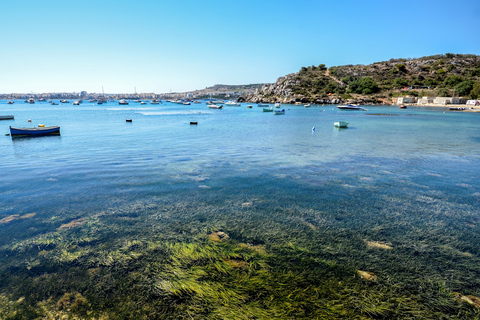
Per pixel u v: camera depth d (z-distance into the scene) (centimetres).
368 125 3544
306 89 13088
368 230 635
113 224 663
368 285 442
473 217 716
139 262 507
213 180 1027
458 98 8881
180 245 563
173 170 1173
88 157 1446
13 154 1534
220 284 441
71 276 470
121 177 1063
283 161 1368
